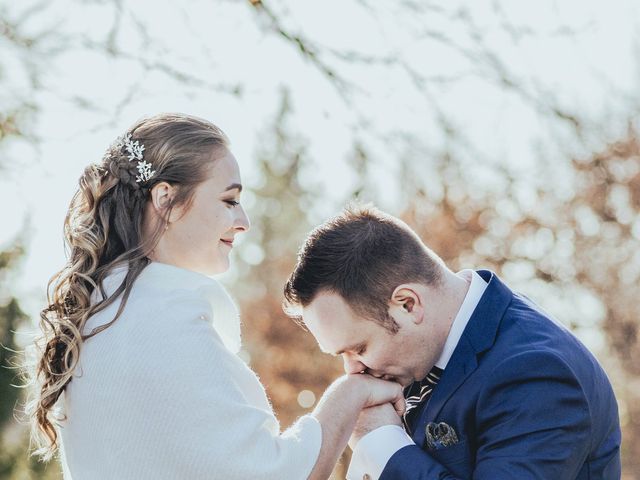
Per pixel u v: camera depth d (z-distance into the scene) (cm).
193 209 243
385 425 257
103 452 225
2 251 575
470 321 255
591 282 1169
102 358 229
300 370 1339
